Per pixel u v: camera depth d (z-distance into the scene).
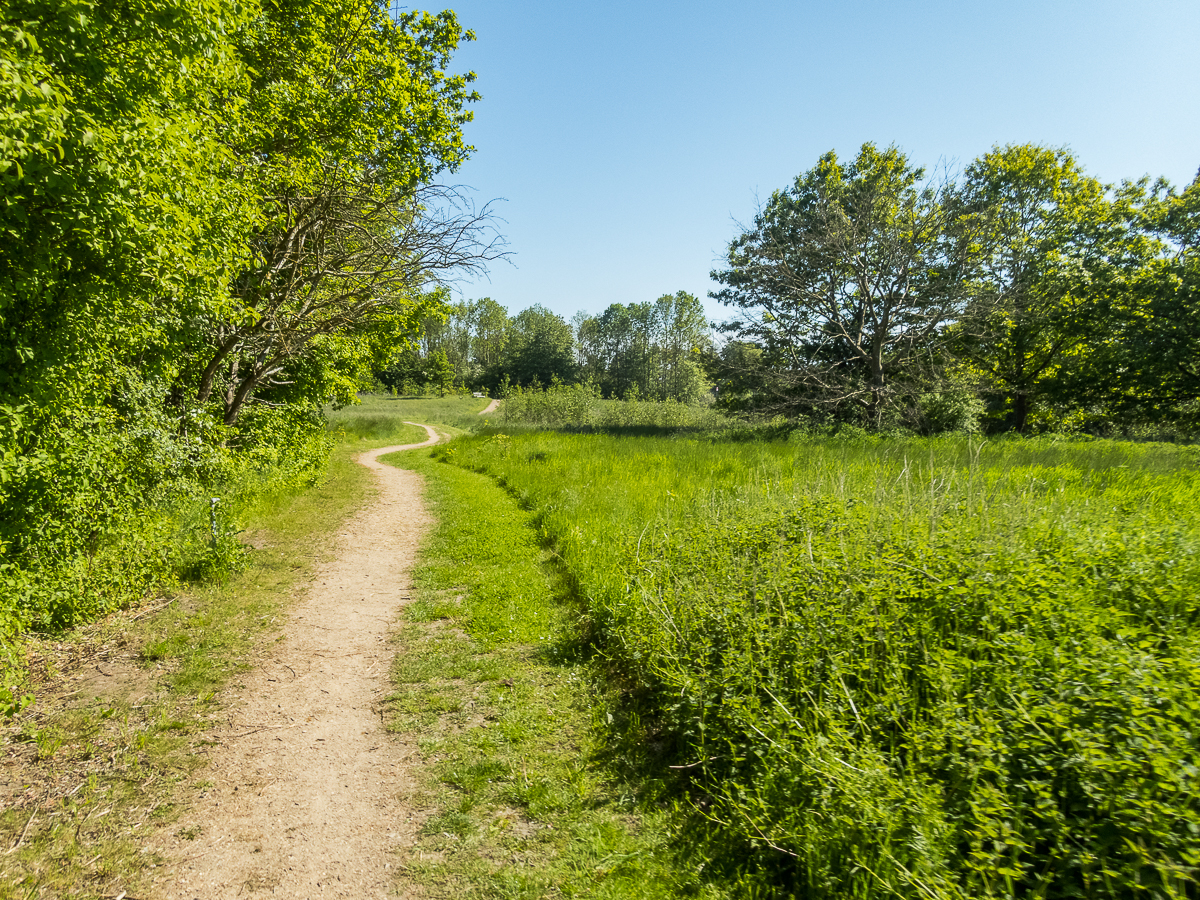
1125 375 24.98
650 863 3.21
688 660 4.57
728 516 7.66
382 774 4.07
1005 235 25.83
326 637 6.27
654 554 6.87
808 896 2.79
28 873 3.14
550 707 4.83
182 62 5.80
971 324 23.50
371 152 12.23
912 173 26.95
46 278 5.13
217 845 3.40
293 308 12.72
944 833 2.66
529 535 9.82
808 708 3.65
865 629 3.97
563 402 40.12
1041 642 3.46
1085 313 25.30
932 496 6.30
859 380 24.56
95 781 3.88
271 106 10.30
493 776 4.00
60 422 5.90
